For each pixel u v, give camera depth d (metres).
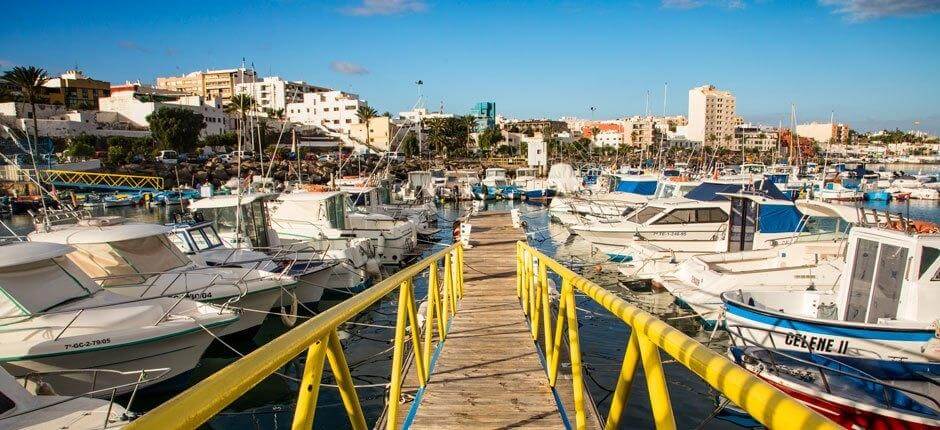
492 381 6.14
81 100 85.88
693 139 137.38
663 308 15.54
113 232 12.43
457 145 108.31
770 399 1.37
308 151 81.81
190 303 11.18
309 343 2.24
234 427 9.28
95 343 9.13
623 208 30.67
